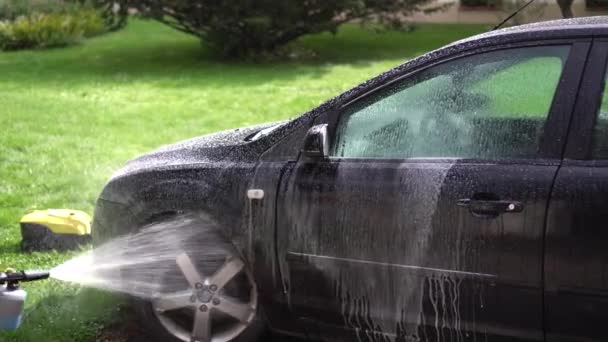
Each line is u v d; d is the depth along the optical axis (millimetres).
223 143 4500
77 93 13156
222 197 4188
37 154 8547
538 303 3416
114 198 4664
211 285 4227
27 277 4020
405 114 3850
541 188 3406
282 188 3996
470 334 3588
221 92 12992
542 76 3580
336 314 3902
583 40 3525
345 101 3979
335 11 17062
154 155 4766
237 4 16297
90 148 8945
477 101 3715
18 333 4555
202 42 18219
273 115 11008
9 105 11234
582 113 3445
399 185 3707
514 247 3434
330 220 3846
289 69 15711
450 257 3570
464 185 3562
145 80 14672
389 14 17656
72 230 5871
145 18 17000
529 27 3742
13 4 21547
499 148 3604
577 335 3373
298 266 3957
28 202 7016
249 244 4102
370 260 3758
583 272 3312
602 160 3375
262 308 4156
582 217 3314
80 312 4887
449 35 19938
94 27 21328
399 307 3721
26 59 18141
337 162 3914
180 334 4336
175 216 4355
